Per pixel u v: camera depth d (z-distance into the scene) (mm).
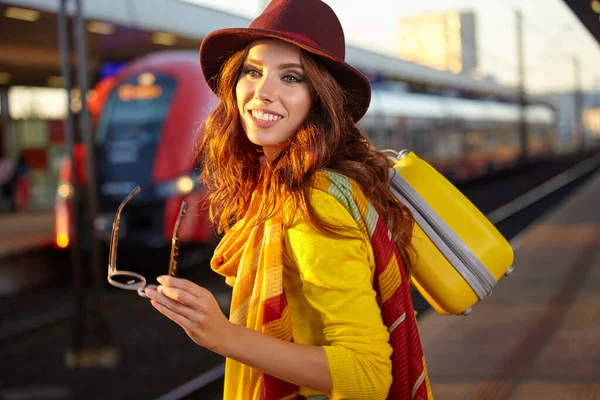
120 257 9477
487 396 3916
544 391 3922
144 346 6789
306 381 1288
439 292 1573
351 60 16438
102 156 9398
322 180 1351
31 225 14680
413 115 17984
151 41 14508
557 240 10172
